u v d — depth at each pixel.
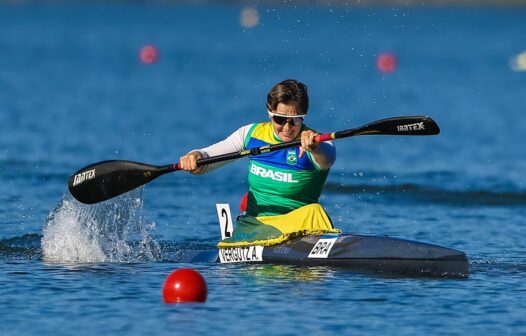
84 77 162.75
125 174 39.50
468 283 34.97
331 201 57.56
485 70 184.88
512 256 41.72
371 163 72.88
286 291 33.25
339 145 82.62
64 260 39.84
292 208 38.75
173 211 53.50
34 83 149.00
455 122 104.31
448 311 30.80
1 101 118.94
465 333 28.34
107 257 40.59
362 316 30.02
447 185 63.31
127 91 139.25
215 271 36.91
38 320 29.58
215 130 94.44
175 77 164.88
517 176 67.44
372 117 108.56
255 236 38.59
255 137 38.47
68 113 107.75
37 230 47.41
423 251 35.69
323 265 37.03
